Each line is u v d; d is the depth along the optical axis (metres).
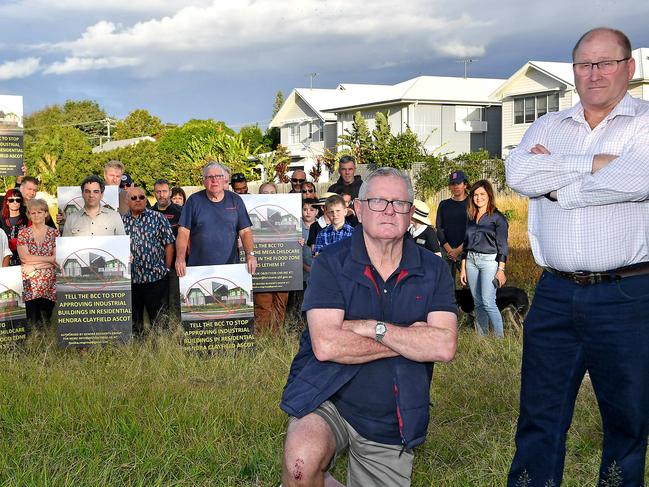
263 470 4.73
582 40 3.86
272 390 6.20
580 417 5.50
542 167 3.82
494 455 4.78
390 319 3.63
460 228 10.02
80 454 4.82
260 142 64.31
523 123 41.66
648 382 3.83
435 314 3.64
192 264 8.30
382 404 3.56
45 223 9.32
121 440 5.07
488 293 8.62
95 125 110.38
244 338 7.83
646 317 3.78
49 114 110.56
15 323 7.82
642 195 3.66
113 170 9.37
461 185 9.97
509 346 7.59
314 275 3.65
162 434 5.14
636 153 3.67
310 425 3.47
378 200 3.54
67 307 7.87
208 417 5.46
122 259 7.89
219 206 8.28
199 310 7.80
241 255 9.02
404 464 3.65
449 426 5.45
